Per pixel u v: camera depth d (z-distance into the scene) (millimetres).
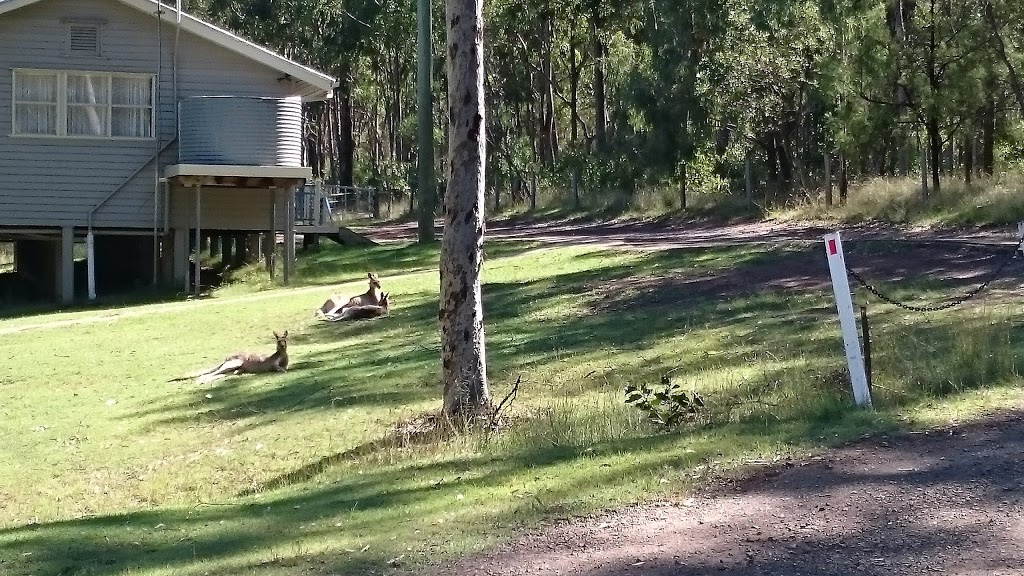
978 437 7230
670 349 13320
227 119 25016
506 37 57281
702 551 5598
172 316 20609
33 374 15672
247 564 6238
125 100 25672
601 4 49188
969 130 26172
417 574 5688
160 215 26031
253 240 30047
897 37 26516
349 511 7438
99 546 7320
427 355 15164
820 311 14359
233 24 59500
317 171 71938
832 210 28734
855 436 7559
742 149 34969
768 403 9211
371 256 29062
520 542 6051
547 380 12516
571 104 60719
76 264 30625
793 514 6062
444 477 8188
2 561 7062
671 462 7477
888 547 5422
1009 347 9648
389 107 69750
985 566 5074
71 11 25250
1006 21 24312
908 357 9898
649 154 37469
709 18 34812
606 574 5391
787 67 32281
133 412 13102
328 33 58844
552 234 34156
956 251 18297
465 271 10812
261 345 17375
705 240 25547
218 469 10320
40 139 25312
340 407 12383
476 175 10805
